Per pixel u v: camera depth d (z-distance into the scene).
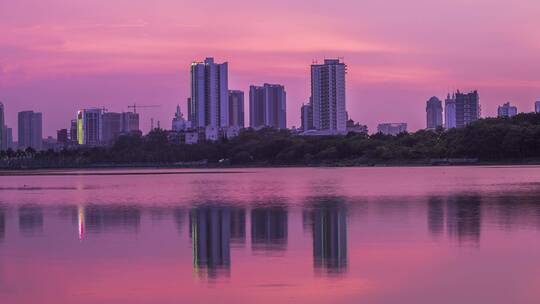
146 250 42.00
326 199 81.62
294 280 32.16
